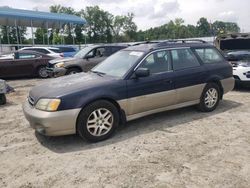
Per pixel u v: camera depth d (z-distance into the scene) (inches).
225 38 470.3
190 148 190.9
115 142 203.9
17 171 167.5
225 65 279.9
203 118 253.4
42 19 1067.3
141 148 192.7
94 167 168.2
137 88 219.5
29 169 169.3
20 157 185.6
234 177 153.6
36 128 197.2
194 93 256.1
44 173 163.8
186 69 249.6
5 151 195.8
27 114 200.7
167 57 242.1
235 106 293.9
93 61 490.6
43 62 606.2
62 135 202.1
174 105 245.9
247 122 242.5
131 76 219.6
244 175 155.6
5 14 975.0
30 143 208.2
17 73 585.6
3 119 271.6
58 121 188.9
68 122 191.8
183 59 252.2
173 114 265.0
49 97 192.5
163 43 249.0
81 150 192.4
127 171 162.2
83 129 197.6
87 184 150.5
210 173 158.2
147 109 228.8
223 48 478.9
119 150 190.4
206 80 261.7
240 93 362.6
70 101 191.9
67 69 474.9
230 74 284.0
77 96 194.4
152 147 193.9
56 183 152.9
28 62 593.0
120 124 227.9
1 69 568.4
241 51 436.1
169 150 188.4
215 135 213.6
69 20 1136.8
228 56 409.1
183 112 270.7
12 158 184.7
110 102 208.8
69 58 498.0
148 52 233.3
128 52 249.0
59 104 189.2
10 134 228.5
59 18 1101.7
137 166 167.6
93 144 201.8
